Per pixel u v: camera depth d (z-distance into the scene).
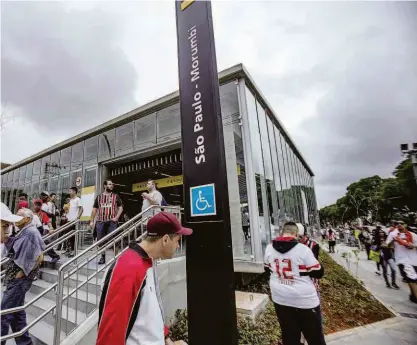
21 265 2.89
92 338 2.84
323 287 5.73
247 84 5.79
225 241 2.17
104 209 5.23
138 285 1.26
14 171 12.74
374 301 5.41
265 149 6.46
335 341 3.64
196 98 2.64
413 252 5.35
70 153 9.48
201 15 2.77
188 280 2.33
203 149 2.48
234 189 5.07
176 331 3.59
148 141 7.01
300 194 12.62
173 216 1.58
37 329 3.31
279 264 2.63
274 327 3.66
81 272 4.53
